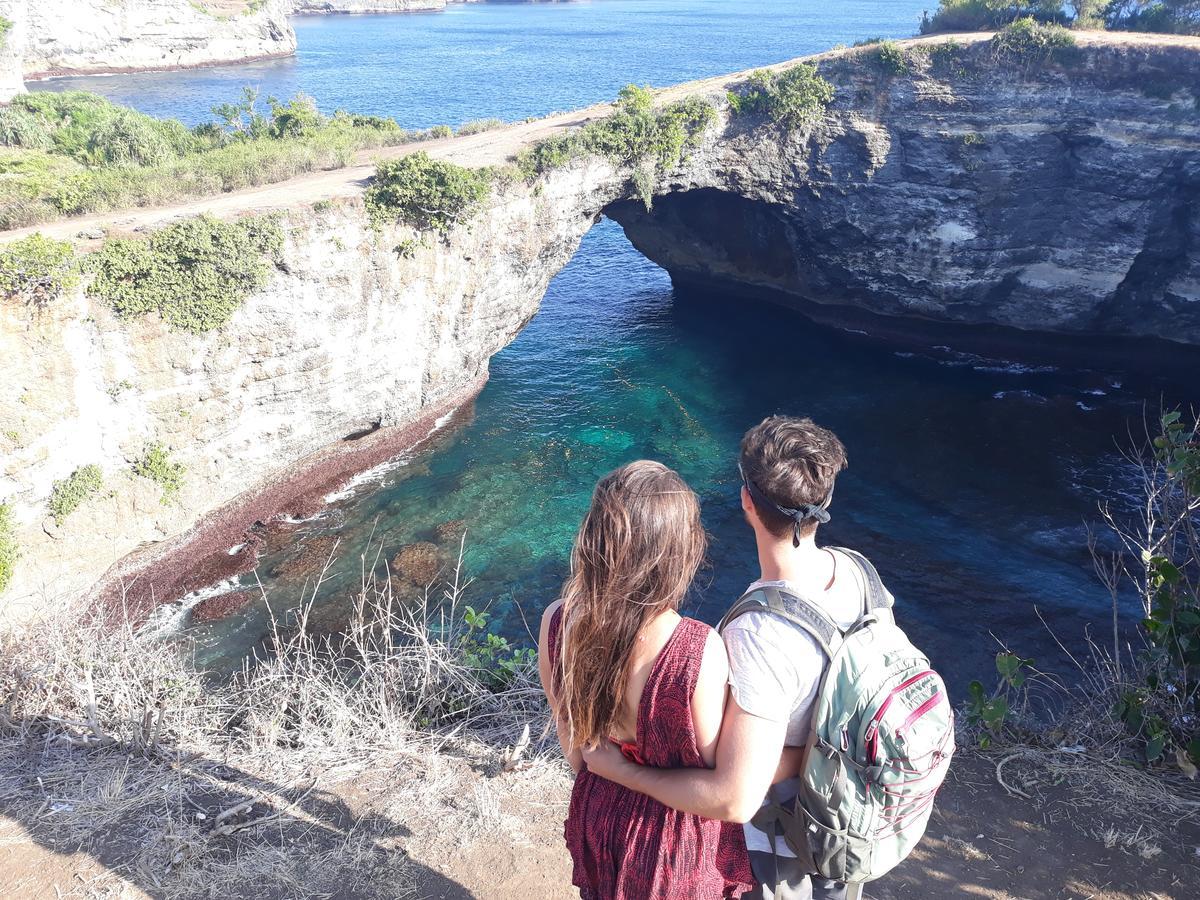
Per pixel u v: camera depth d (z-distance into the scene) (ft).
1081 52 119.65
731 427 115.96
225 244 79.46
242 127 147.23
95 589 77.71
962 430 114.93
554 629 10.27
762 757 9.19
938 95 127.03
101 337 74.69
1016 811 20.12
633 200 128.26
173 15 411.34
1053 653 72.18
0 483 70.33
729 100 130.00
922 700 9.89
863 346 145.48
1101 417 117.91
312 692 25.17
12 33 342.64
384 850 18.54
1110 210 125.08
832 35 575.79
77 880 17.79
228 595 80.07
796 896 11.64
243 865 17.94
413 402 107.04
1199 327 130.52
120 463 79.20
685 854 10.12
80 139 126.00
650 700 9.24
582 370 132.46
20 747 22.91
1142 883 17.85
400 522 93.15
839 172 135.03
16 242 67.87
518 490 99.96
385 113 313.12
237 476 89.92
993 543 89.61
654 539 9.00
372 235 93.09
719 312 158.71
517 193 106.32
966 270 135.33
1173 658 23.36
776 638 9.64
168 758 21.97
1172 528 26.78
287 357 89.56
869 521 94.02
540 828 19.24
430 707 24.95
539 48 518.78
